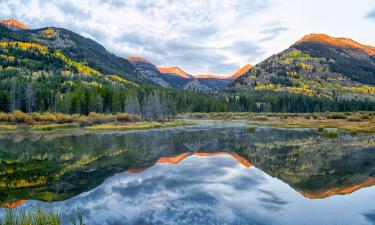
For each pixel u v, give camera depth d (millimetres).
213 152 33188
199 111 151000
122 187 18016
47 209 13758
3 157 29672
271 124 80938
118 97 117375
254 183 19047
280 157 29281
